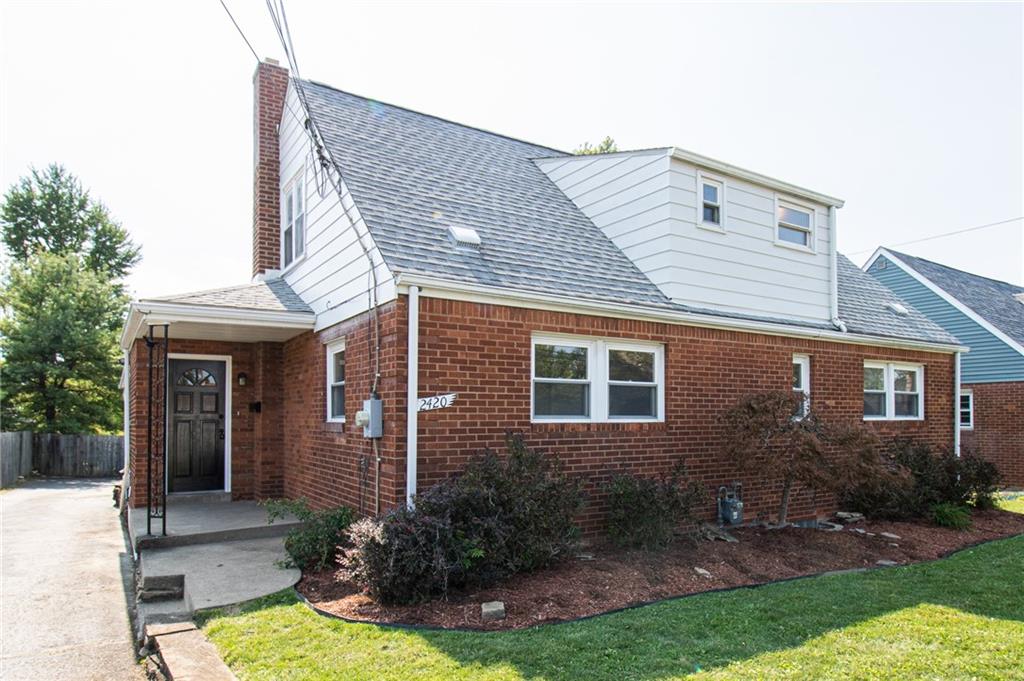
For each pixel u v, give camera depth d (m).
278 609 5.55
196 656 4.53
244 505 10.12
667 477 8.91
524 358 7.74
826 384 11.13
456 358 7.23
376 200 8.24
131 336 10.90
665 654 4.55
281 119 11.80
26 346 23.89
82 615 6.32
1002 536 9.86
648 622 5.22
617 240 10.55
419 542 5.68
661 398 9.07
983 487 11.82
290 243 11.18
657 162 9.82
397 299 6.93
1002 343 19.00
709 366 9.56
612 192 10.70
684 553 7.54
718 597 6.04
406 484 6.79
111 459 24.03
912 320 13.81
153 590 6.39
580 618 5.38
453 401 7.16
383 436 7.05
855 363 11.67
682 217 9.68
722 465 9.57
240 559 7.14
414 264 7.19
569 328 8.15
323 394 8.99
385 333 7.13
